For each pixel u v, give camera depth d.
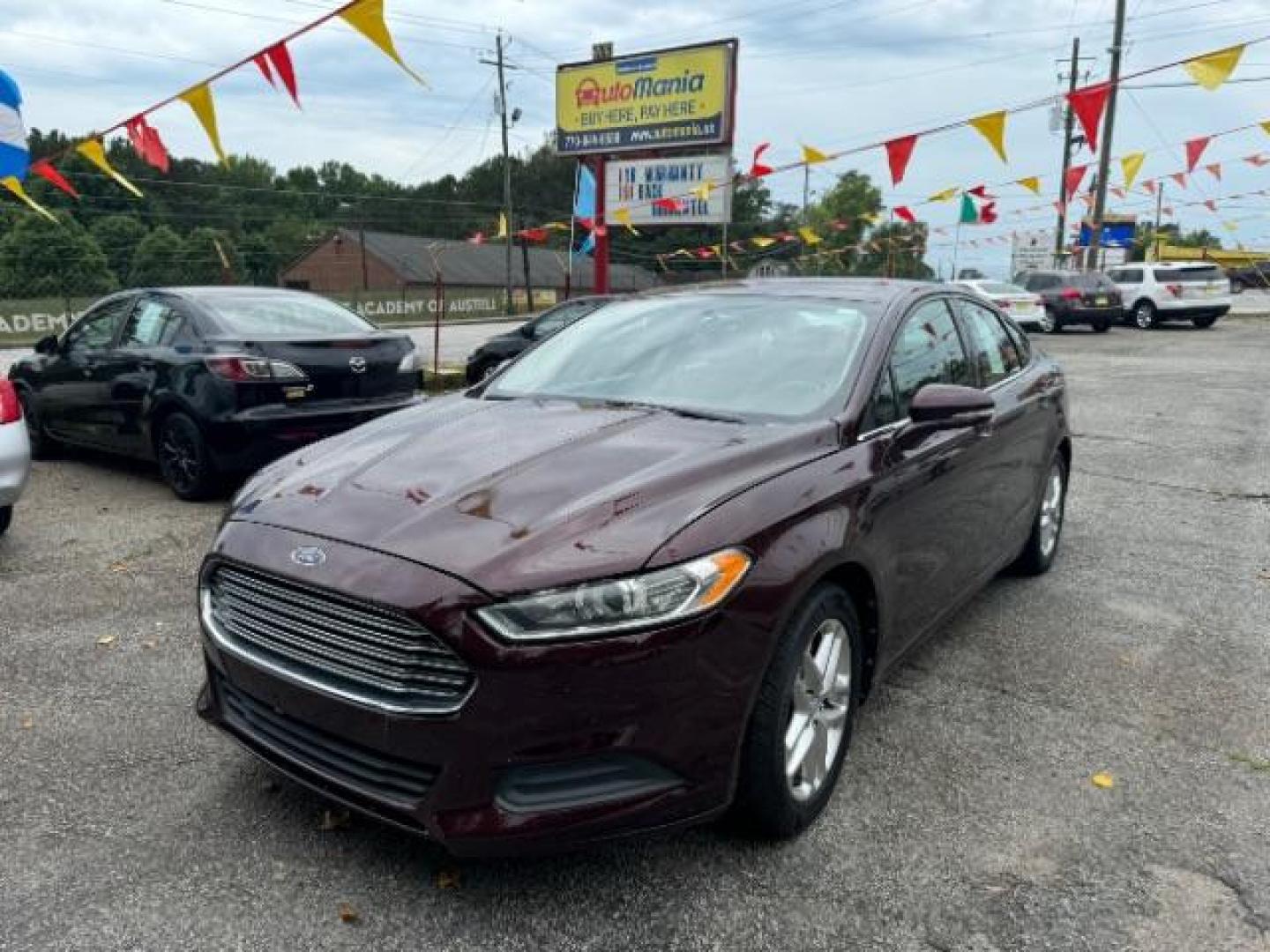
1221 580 5.21
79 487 7.02
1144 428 10.09
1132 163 10.03
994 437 4.07
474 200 92.44
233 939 2.37
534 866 2.66
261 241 70.12
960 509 3.77
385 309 41.62
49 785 3.02
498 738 2.27
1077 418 10.78
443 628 2.27
